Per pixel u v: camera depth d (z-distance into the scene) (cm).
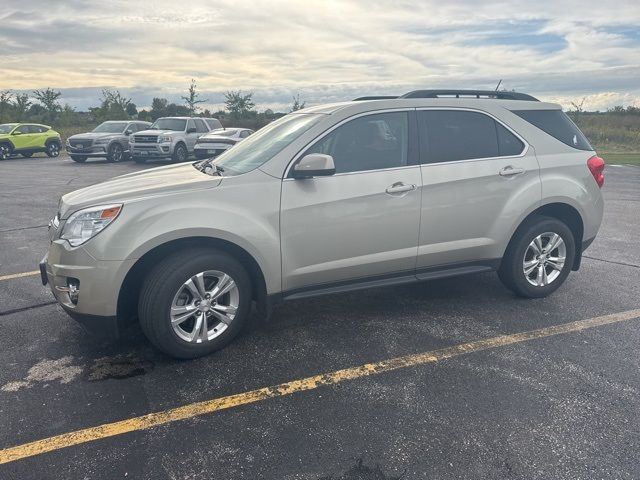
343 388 330
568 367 356
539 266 474
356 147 399
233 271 367
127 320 362
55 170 1742
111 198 347
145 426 289
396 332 414
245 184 365
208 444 274
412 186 406
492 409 306
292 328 422
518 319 439
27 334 407
